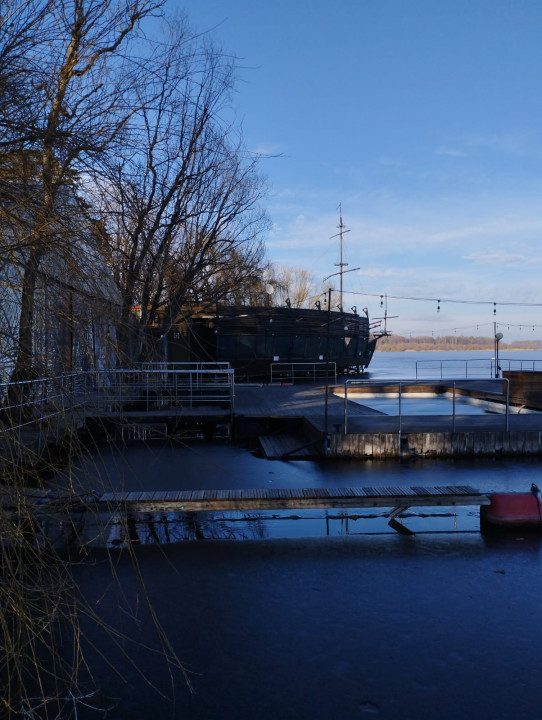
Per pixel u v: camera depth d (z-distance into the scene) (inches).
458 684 142.8
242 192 805.2
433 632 167.2
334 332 1418.6
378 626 170.6
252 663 151.8
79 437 133.6
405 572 210.5
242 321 1125.1
